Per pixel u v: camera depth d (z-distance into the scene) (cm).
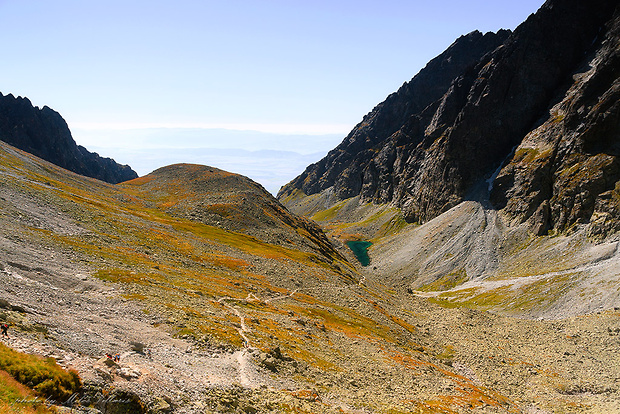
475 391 6600
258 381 4156
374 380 5750
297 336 6550
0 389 2098
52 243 6806
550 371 8419
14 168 12794
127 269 6944
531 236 17925
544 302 13175
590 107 18300
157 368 3447
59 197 10844
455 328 11431
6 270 4581
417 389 5891
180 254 10044
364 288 14012
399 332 9631
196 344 4575
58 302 4219
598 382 7769
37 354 2706
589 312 11762
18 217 7612
